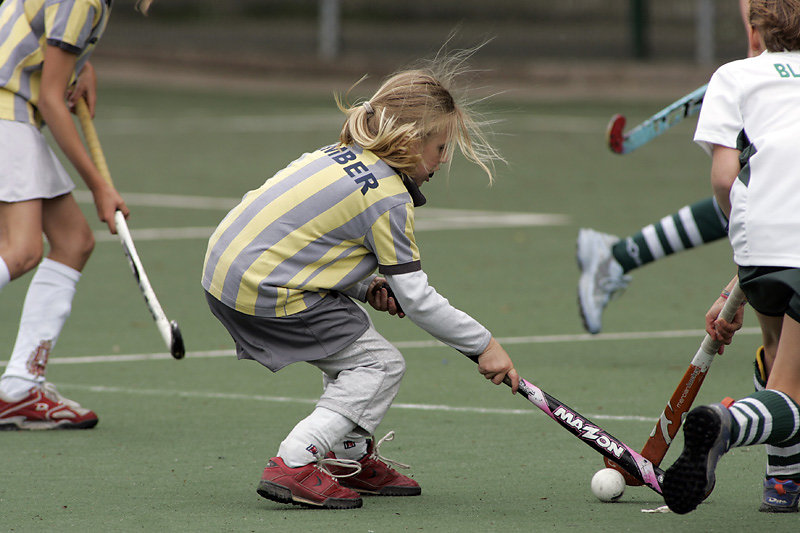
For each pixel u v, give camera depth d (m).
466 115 15.09
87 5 18.45
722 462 16.70
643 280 32.22
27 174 18.72
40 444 18.03
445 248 36.66
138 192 47.41
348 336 14.66
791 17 13.86
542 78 83.00
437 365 23.44
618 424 18.83
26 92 18.91
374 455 15.30
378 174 14.55
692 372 14.51
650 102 75.50
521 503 14.84
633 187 48.22
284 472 14.46
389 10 106.31
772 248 13.16
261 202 14.73
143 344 25.27
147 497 15.14
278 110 73.44
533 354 24.27
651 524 13.86
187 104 76.38
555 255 35.50
